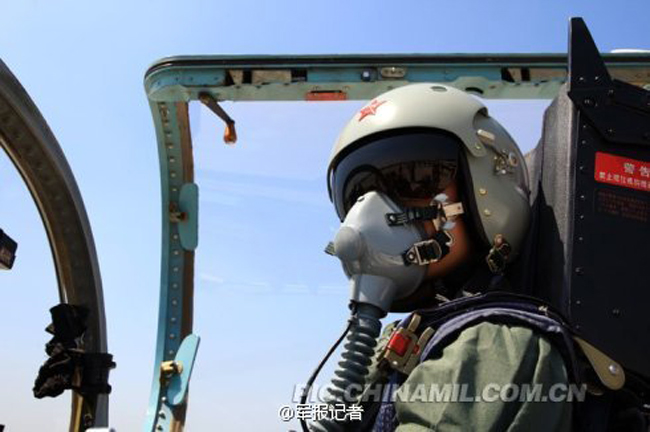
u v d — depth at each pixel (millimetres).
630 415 1260
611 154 1412
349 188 1531
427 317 1299
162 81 1849
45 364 1822
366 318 1417
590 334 1303
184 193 2020
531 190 1704
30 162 1799
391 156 1475
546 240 1504
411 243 1434
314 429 1350
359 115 1574
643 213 1389
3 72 1638
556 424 1088
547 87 1812
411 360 1249
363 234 1427
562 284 1375
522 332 1143
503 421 1056
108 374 1886
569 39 1474
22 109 1708
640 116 1432
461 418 1055
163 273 2027
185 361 1941
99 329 1955
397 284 1438
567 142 1444
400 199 1457
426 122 1470
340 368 1389
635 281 1343
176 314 2006
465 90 1828
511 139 1608
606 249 1358
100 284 1991
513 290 1609
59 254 1925
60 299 1946
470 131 1484
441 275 1481
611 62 1758
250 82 1820
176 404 1928
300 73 1810
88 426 1849
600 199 1385
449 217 1448
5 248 1727
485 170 1489
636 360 1300
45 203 1870
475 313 1196
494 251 1460
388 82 1805
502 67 1798
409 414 1104
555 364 1127
